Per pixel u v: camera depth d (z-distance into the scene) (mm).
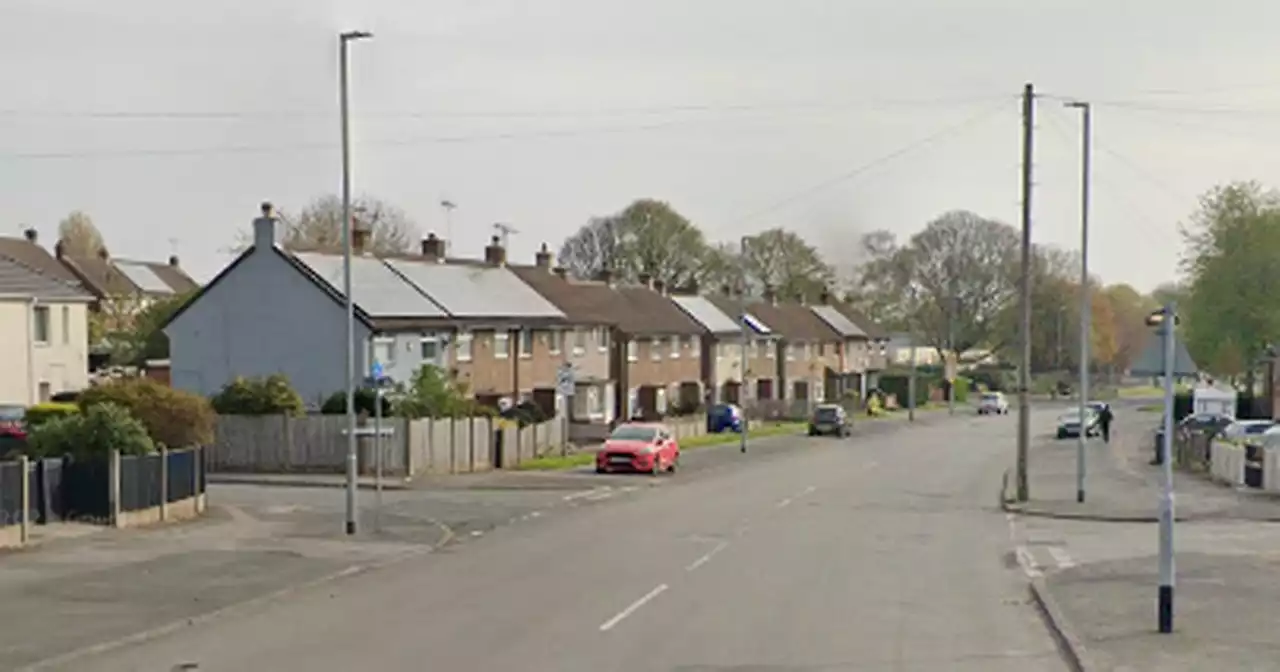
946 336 122625
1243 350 67000
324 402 49375
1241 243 65938
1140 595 18938
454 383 49656
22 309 53781
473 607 18406
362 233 61750
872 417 103062
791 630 16406
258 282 53094
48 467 26672
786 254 124000
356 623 17109
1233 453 41156
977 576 22000
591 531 29328
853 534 28953
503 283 67688
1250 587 19594
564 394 47594
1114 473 48500
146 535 26812
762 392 103375
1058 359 131375
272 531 28125
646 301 87500
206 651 15219
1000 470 51250
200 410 32781
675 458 50094
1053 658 14664
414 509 33875
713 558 24375
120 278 96875
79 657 14938
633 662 14250
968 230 122250
